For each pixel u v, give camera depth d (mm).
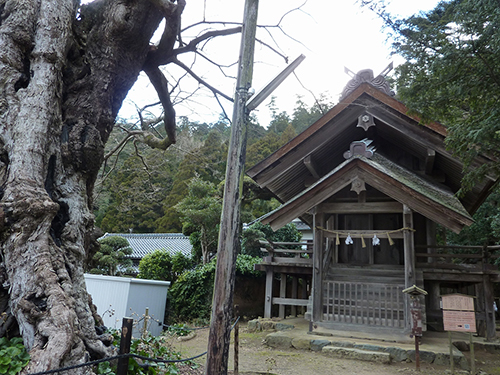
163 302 12438
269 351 7895
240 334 10047
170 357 5465
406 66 6473
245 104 4453
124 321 3039
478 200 10625
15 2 4324
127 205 11391
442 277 9227
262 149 23000
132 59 4977
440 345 7848
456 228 7656
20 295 3445
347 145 11523
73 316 3447
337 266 10664
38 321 3344
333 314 8555
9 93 4082
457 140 6242
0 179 3779
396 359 7250
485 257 8961
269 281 11805
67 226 4164
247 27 4680
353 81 10102
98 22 4777
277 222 8758
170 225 24750
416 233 10609
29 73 4262
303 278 14219
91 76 4676
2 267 3586
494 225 13234
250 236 15727
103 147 4719
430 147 9352
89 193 4852
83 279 4215
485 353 8297
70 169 4414
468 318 6656
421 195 7770
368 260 10789
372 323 8312
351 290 9086
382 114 9766
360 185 8273
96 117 4633
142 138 7457
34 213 3650
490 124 5395
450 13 6383
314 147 10281
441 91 6414
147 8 4695
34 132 3945
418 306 7012
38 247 3637
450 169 10281
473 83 5895
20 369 3059
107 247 17266
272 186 11211
